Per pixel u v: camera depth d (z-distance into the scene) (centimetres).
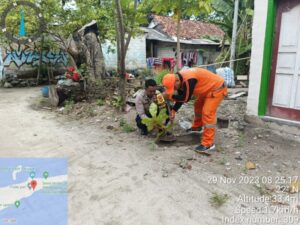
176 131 515
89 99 820
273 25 488
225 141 463
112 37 1138
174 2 620
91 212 290
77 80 828
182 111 637
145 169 375
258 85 514
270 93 514
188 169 370
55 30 1012
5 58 1336
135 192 322
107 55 1521
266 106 523
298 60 471
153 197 310
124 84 654
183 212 282
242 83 1075
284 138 463
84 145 475
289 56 482
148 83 456
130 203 302
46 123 629
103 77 997
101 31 1124
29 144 491
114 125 580
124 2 632
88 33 955
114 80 927
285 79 492
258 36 501
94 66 959
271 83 511
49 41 1265
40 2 959
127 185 338
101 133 536
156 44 1698
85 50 938
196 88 402
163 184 336
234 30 1097
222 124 530
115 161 406
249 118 536
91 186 340
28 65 1407
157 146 454
